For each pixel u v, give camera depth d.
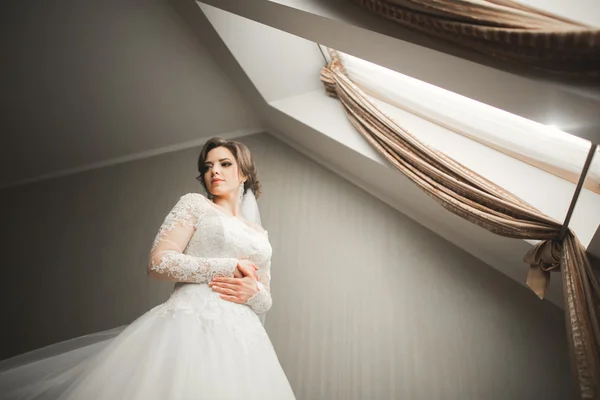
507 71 1.96
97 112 3.90
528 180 2.95
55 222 3.95
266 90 3.80
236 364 1.84
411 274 3.51
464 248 3.53
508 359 3.16
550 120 2.10
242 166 2.60
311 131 3.69
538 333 3.20
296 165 4.07
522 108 2.12
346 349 3.29
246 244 2.26
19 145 3.95
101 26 3.41
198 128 4.21
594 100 1.83
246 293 2.11
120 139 4.12
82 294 3.65
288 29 2.67
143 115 4.01
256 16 2.76
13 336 3.52
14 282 3.71
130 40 3.53
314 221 3.78
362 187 3.88
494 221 2.72
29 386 1.97
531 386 3.07
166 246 2.14
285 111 3.80
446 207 2.92
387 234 3.67
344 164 3.79
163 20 3.45
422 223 3.67
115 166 4.19
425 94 3.16
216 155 2.56
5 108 3.71
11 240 3.88
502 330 3.25
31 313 3.60
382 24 2.25
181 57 3.70
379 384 3.17
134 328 1.94
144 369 1.71
